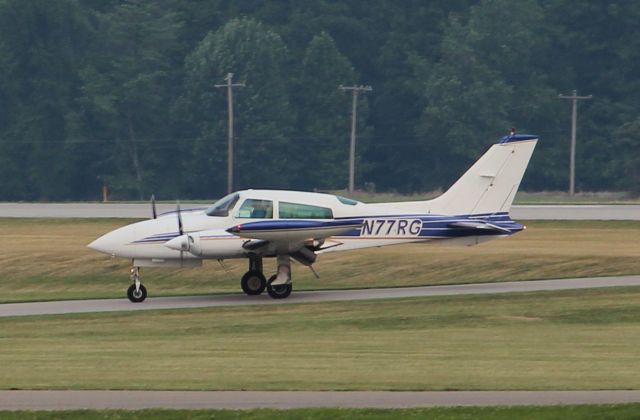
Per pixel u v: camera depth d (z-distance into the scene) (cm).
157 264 11575
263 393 6569
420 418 5809
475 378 7100
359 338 9262
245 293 11931
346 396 6475
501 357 8100
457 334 9450
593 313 10381
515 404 6234
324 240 11588
